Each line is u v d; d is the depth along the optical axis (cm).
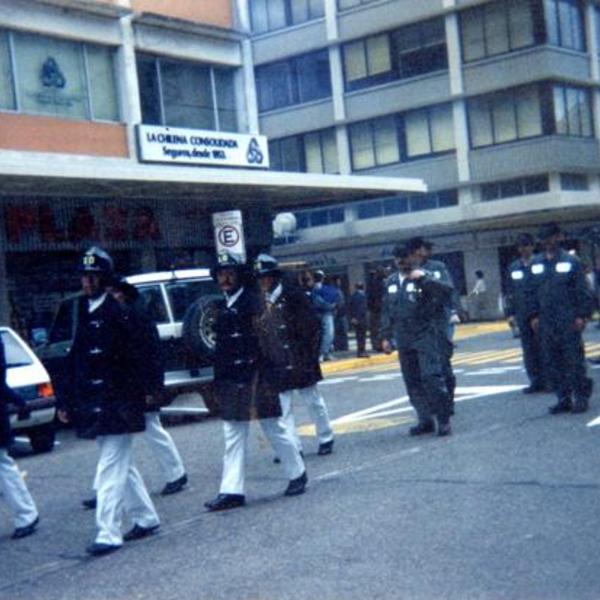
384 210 4712
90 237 2398
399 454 1047
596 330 2675
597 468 878
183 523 832
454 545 674
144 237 2534
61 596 656
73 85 2347
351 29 4684
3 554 796
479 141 4400
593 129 4484
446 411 1132
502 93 4319
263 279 1028
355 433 1252
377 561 655
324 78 4834
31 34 2259
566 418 1173
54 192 2236
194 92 2698
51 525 894
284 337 1033
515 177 4303
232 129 2808
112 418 757
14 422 1373
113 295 787
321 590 606
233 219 2033
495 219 4309
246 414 856
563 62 4275
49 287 2341
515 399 1392
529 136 4269
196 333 1549
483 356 2222
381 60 4647
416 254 1145
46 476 1190
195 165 2569
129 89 2455
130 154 2447
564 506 753
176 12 2623
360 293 2600
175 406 1794
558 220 4316
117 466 770
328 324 2561
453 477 895
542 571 602
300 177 2550
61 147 2286
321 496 874
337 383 2012
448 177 4472
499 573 605
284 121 4959
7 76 2198
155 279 1597
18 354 1463
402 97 4572
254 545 731
